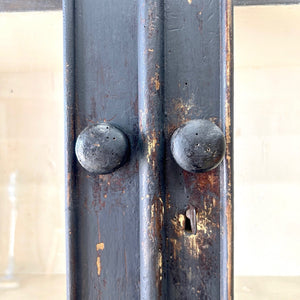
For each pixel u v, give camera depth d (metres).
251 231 0.32
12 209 0.35
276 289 0.31
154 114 0.25
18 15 0.30
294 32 0.31
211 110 0.26
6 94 0.34
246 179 0.32
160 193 0.25
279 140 0.32
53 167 0.34
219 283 0.26
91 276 0.26
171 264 0.26
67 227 0.26
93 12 0.26
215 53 0.26
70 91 0.26
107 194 0.26
